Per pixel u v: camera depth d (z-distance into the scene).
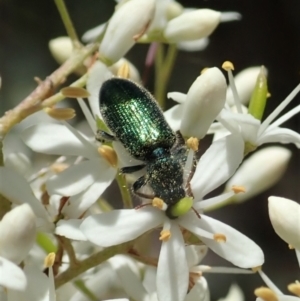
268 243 0.14
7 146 0.09
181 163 0.07
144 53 0.13
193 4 0.14
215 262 0.12
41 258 0.08
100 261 0.07
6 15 0.14
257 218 0.14
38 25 0.14
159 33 0.08
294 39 0.15
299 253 0.07
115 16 0.08
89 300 0.08
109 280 0.08
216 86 0.07
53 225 0.07
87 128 0.10
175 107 0.08
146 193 0.07
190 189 0.07
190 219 0.07
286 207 0.07
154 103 0.07
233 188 0.07
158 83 0.09
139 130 0.07
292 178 0.14
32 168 0.08
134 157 0.07
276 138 0.07
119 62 0.08
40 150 0.07
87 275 0.08
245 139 0.07
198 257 0.08
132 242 0.07
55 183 0.07
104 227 0.07
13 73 0.14
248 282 0.13
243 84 0.09
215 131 0.08
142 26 0.08
